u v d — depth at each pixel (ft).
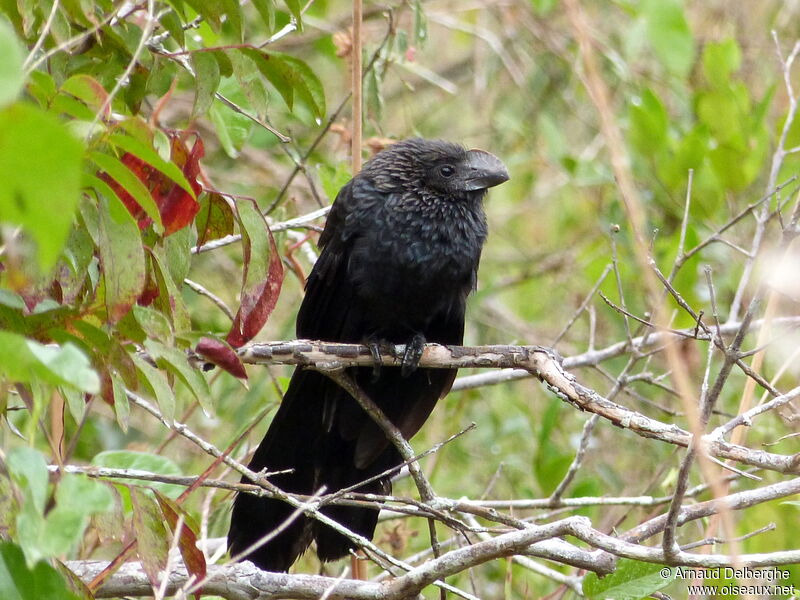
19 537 14.08
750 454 22.35
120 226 17.84
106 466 25.54
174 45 31.04
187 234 21.65
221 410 40.09
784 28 47.29
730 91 39.06
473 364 28.04
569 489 36.65
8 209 11.33
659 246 41.29
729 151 38.99
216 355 20.08
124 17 24.20
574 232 53.06
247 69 24.31
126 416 19.08
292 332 42.16
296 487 30.99
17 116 10.68
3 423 22.25
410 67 40.60
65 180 11.05
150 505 19.54
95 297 20.25
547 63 51.26
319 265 32.42
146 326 18.76
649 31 39.91
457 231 32.71
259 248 21.67
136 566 24.52
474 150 33.73
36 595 16.26
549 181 54.39
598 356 34.58
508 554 21.58
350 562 29.60
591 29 48.55
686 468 19.42
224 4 23.82
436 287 32.30
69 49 23.34
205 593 24.11
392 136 41.29
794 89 45.91
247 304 21.68
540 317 51.78
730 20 47.62
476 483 42.65
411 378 32.45
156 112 20.10
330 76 52.54
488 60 49.73
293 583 23.98
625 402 43.50
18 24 22.00
